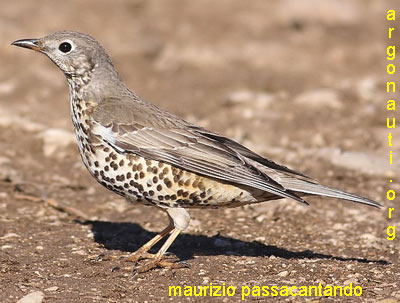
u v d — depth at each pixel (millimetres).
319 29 26641
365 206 13742
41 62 22688
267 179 9938
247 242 12039
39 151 16266
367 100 20078
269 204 13766
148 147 10281
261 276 10344
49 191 14156
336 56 24141
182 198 10336
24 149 16203
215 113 19000
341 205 13812
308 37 25891
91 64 10805
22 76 21328
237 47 24859
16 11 26719
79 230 12344
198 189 10250
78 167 15602
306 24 27016
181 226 10469
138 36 25156
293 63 23547
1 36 23656
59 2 28406
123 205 13734
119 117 10461
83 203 13742
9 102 19359
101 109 10602
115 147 10297
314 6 27188
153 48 23703
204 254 11375
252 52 24344
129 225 12750
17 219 12688
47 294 9633
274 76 22281
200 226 12781
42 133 16516
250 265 10812
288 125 18109
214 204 10453
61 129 16906
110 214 13320
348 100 20047
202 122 18250
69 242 11719
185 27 26578
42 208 13336
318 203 13930
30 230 12172
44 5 27828
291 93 20688
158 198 10375
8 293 9641
